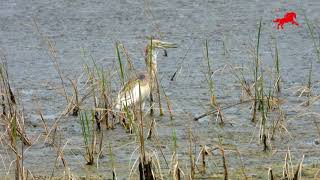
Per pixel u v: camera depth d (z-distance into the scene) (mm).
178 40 24141
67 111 15500
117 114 14812
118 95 15227
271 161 12438
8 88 16156
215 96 16828
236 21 26844
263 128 13273
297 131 14070
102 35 25188
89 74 16500
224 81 18422
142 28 26172
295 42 23156
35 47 23438
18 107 15852
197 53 22078
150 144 13359
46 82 18766
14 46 23672
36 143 13719
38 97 17297
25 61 21391
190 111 15805
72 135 14234
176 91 17562
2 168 12297
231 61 20609
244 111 15656
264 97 16047
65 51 22672
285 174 11469
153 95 17031
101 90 15180
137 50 22453
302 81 18312
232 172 11891
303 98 16531
